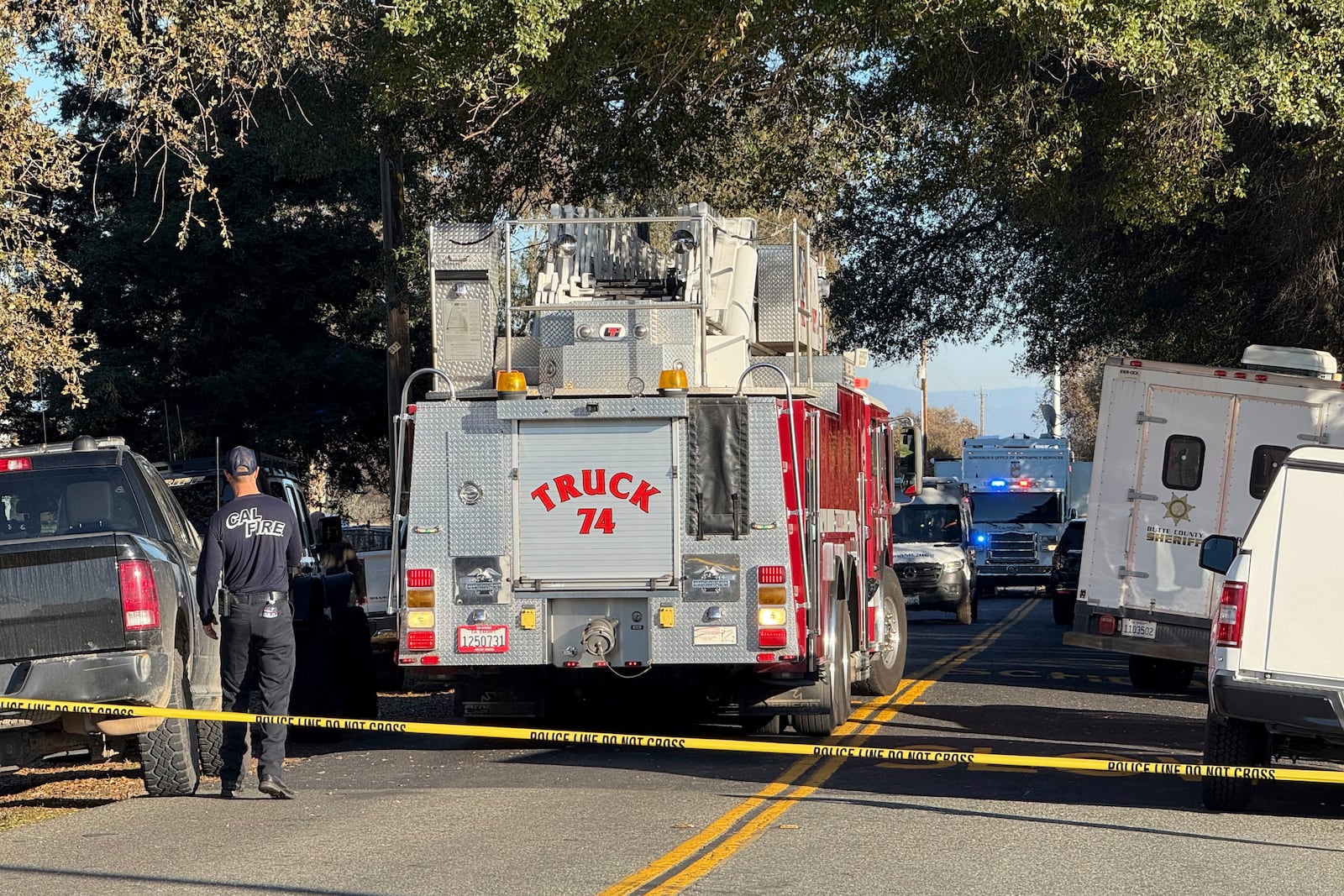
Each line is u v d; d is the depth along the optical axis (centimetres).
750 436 1399
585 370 1416
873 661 1936
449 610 1412
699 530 1391
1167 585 1909
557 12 1870
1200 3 1933
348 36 2155
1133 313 3228
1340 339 2659
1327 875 908
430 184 2791
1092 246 2942
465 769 1367
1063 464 5169
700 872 892
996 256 3572
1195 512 1903
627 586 1393
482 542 1413
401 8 1931
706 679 1471
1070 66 2366
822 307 1839
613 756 1439
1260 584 1083
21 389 1664
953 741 1525
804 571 1391
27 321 1641
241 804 1170
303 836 1016
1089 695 2006
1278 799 1195
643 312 1427
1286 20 1973
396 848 969
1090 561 1953
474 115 2166
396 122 2559
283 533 1201
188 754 1206
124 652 1131
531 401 1409
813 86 2380
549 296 1548
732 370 1533
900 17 1995
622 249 1580
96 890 859
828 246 3641
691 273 1507
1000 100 2286
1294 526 1080
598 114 2397
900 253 3606
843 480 1639
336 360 3822
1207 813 1123
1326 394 1853
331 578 1670
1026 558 5091
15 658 1116
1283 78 1977
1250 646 1079
